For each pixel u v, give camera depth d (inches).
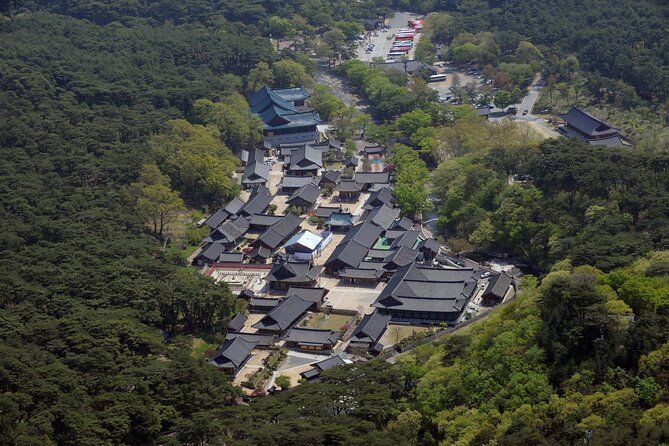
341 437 7815.0
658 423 7180.1
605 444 6988.2
